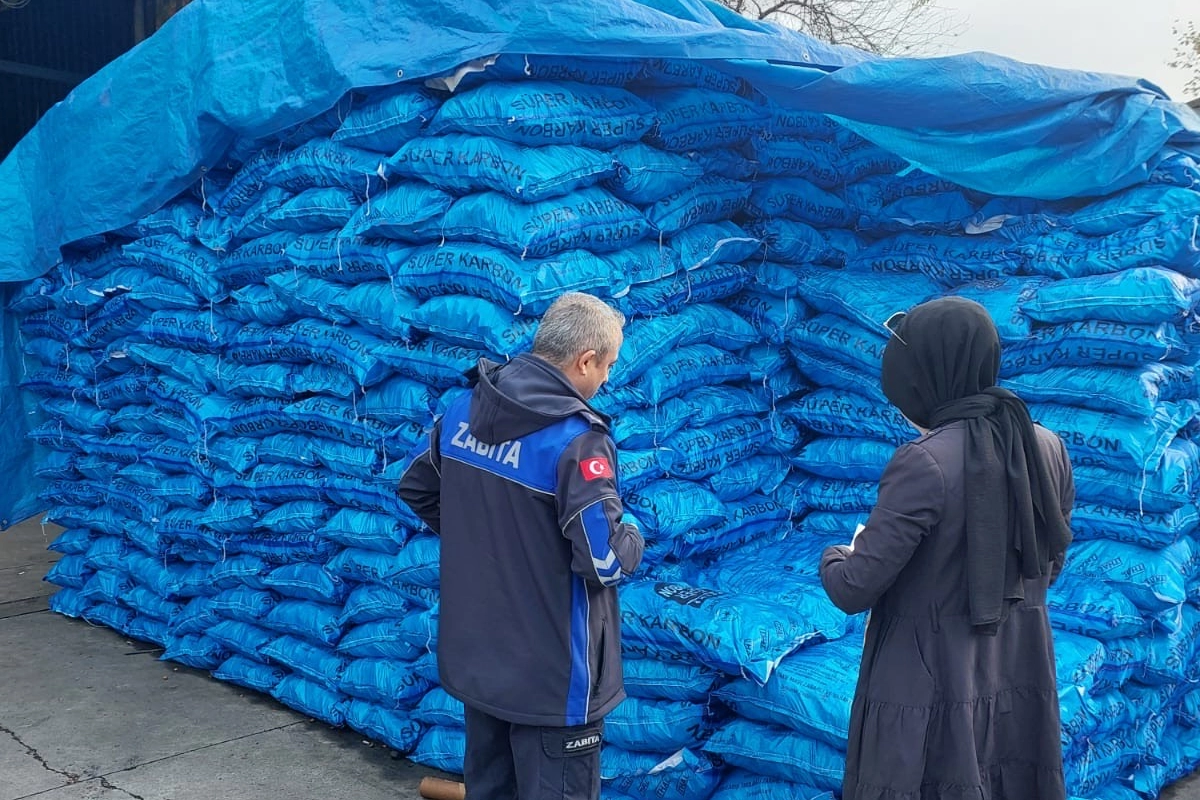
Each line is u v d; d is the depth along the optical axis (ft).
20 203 16.10
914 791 6.01
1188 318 10.19
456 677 7.34
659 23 9.66
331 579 11.89
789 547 11.59
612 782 9.60
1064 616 9.65
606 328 7.43
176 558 14.56
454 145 9.74
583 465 6.97
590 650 7.28
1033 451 6.14
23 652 14.85
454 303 9.90
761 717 8.89
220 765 11.24
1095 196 10.91
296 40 11.21
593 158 9.82
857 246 12.60
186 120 13.05
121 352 15.05
